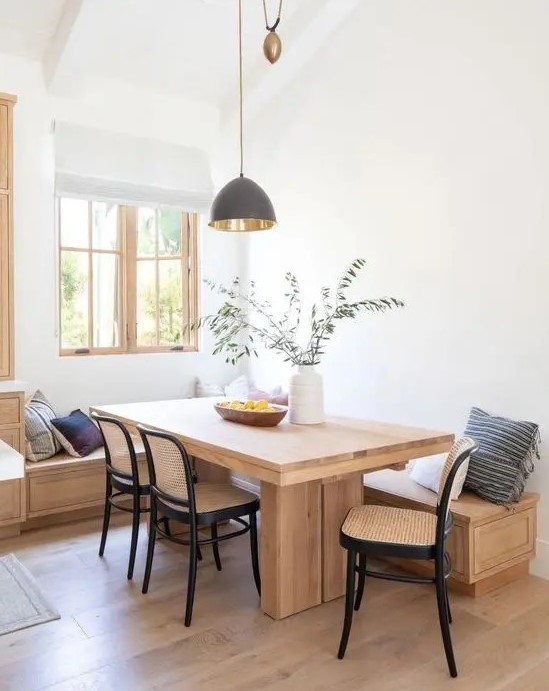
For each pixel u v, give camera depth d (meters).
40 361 4.14
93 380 4.39
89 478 3.80
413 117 3.62
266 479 2.24
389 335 3.80
